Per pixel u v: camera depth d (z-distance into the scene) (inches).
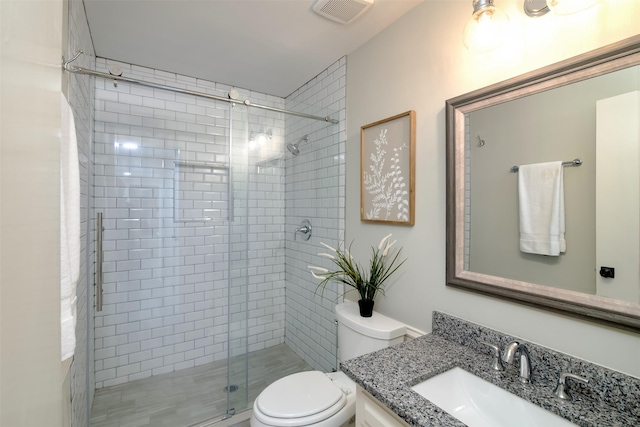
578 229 36.6
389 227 65.3
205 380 87.6
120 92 83.7
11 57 12.3
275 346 106.7
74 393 51.9
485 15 40.9
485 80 47.1
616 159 33.5
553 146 38.8
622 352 33.3
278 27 67.1
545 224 39.7
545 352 38.1
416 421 30.6
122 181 84.7
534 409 34.6
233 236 96.3
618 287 33.3
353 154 76.5
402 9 60.4
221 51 78.1
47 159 16.3
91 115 71.4
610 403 32.8
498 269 44.8
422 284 57.3
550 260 39.1
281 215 106.8
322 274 85.8
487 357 44.3
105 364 83.4
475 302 48.2
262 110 102.0
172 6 60.1
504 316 44.3
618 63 33.2
